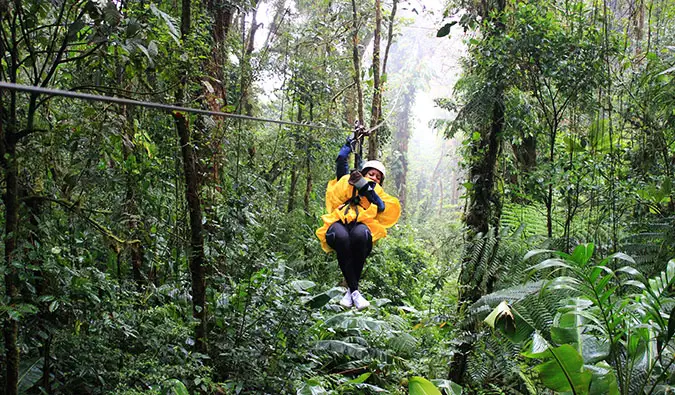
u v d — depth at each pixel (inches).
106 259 202.4
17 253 133.6
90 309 158.2
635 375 171.0
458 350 209.0
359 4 393.1
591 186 233.8
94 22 139.3
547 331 200.8
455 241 224.7
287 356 199.8
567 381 154.6
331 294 264.4
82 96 76.7
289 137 378.6
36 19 138.0
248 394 187.5
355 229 164.7
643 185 234.8
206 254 208.5
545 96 247.4
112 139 160.2
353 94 464.8
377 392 217.2
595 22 237.1
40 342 158.1
